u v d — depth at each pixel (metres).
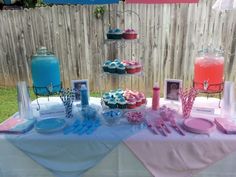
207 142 1.52
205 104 1.98
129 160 1.59
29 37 4.18
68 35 4.04
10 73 4.52
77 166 1.62
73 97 2.00
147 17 3.75
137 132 1.61
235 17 3.57
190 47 3.82
